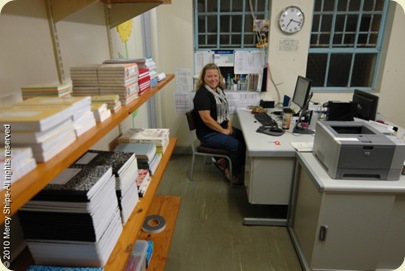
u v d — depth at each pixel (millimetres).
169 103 3480
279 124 2582
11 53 799
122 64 1115
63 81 1066
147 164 1346
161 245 1567
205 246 1998
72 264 826
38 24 918
